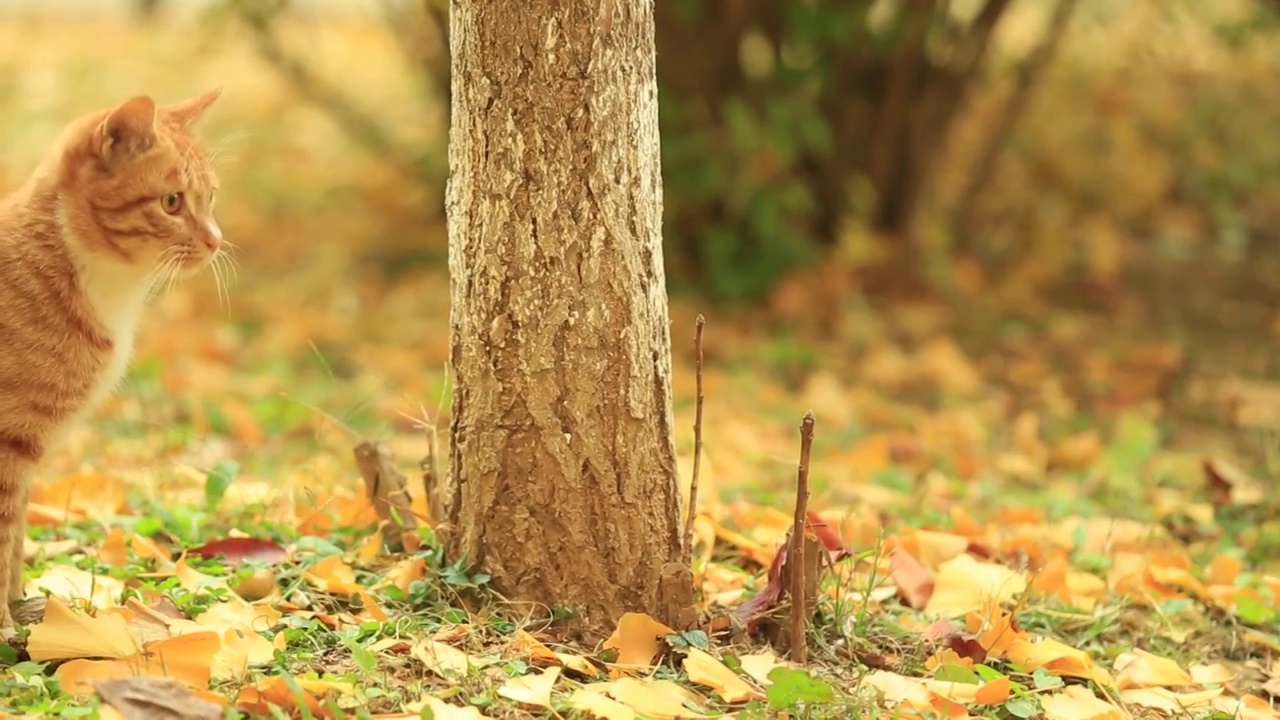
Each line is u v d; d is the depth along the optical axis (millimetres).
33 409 4344
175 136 4520
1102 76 12766
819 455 7477
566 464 4352
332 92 12031
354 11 16453
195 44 14625
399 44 12055
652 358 4379
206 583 4668
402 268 11086
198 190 4535
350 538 5266
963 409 8227
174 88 14305
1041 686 4320
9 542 4348
